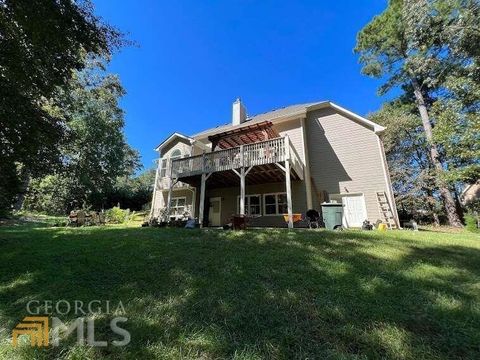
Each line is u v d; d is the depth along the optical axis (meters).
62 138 7.57
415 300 3.31
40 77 6.49
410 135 19.97
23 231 9.33
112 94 24.03
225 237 7.32
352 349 2.35
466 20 9.16
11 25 5.72
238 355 2.25
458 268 4.62
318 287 3.72
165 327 2.73
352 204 13.10
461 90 11.50
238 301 3.32
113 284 4.02
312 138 14.74
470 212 14.97
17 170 7.38
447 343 2.43
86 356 2.28
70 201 27.16
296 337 2.52
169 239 7.09
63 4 5.91
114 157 26.94
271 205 14.50
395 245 6.28
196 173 13.49
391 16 17.41
